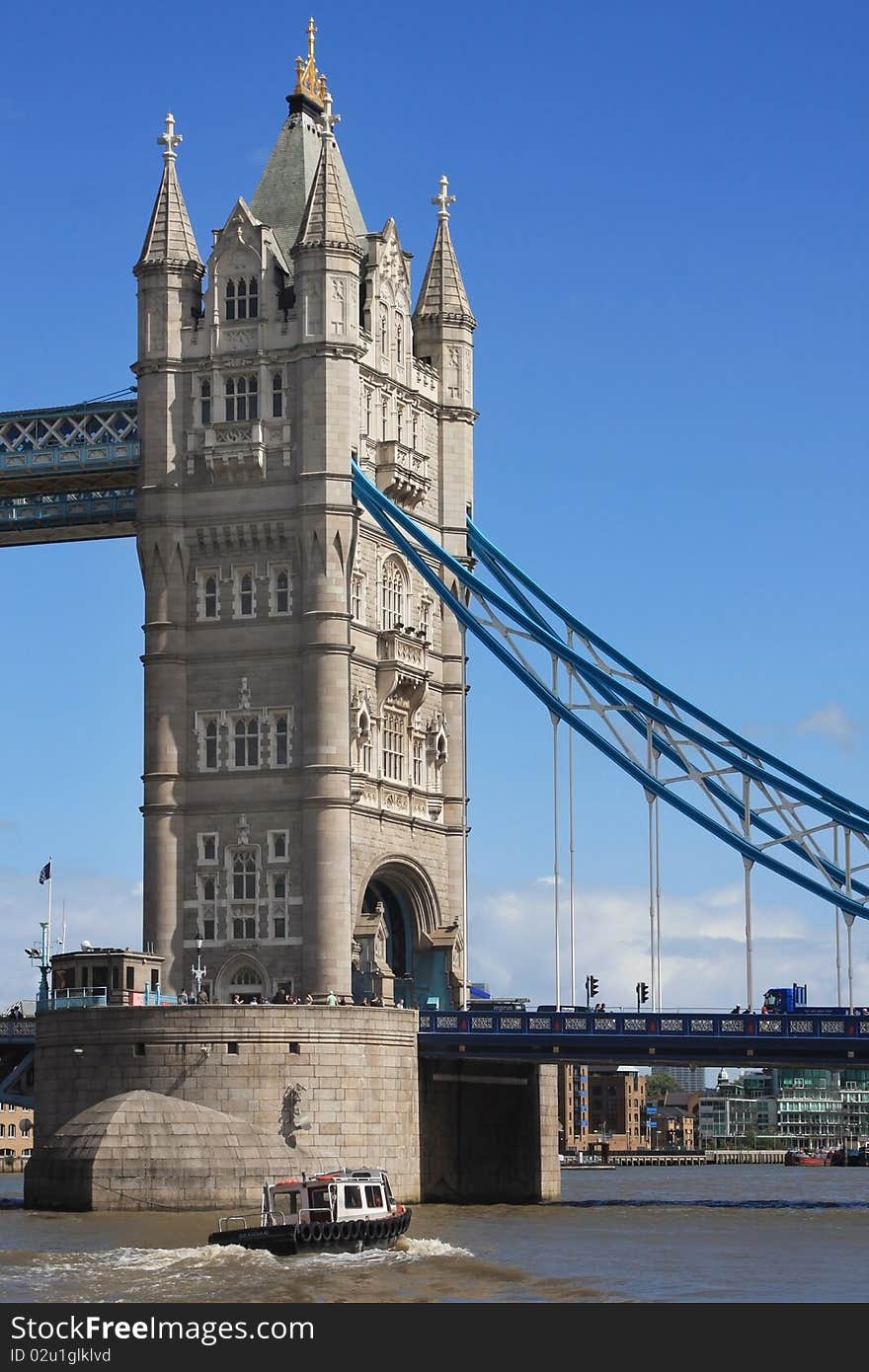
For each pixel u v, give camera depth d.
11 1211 114.12
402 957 141.88
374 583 137.38
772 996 143.12
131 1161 113.19
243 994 131.12
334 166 136.62
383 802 136.62
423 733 141.75
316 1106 119.88
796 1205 135.75
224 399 135.38
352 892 131.88
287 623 132.88
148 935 132.62
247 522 133.88
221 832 132.38
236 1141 115.56
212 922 131.88
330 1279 82.00
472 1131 134.88
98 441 140.62
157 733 133.75
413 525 135.75
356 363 134.75
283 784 131.75
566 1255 94.06
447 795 144.00
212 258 136.88
